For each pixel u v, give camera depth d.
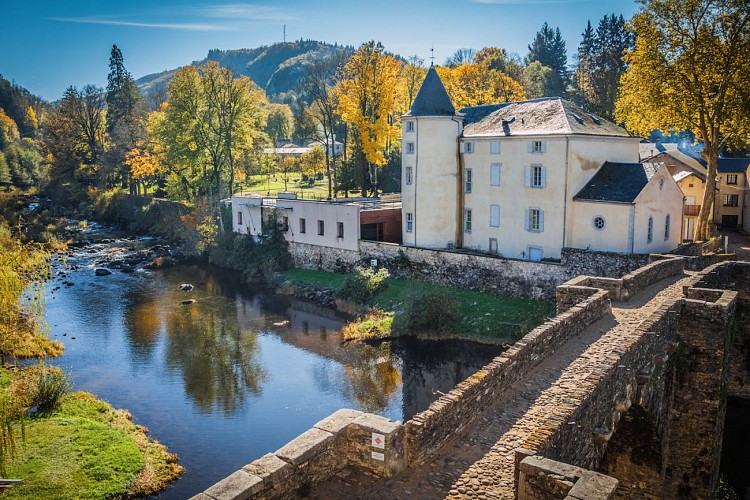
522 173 45.06
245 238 64.19
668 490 23.84
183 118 72.44
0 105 163.00
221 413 30.38
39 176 107.19
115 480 22.98
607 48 96.81
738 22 38.62
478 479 12.48
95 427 26.77
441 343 39.03
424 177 49.66
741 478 26.20
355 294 47.50
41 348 37.78
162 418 29.72
